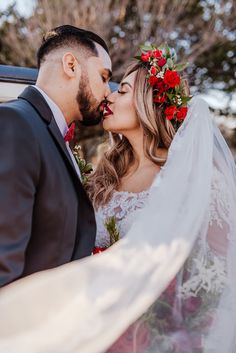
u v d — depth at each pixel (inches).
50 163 70.4
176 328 69.8
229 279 74.4
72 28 82.4
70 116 80.7
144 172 93.9
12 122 68.1
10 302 57.2
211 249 74.9
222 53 473.4
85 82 80.4
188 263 71.2
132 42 432.8
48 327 56.1
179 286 70.5
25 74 95.0
